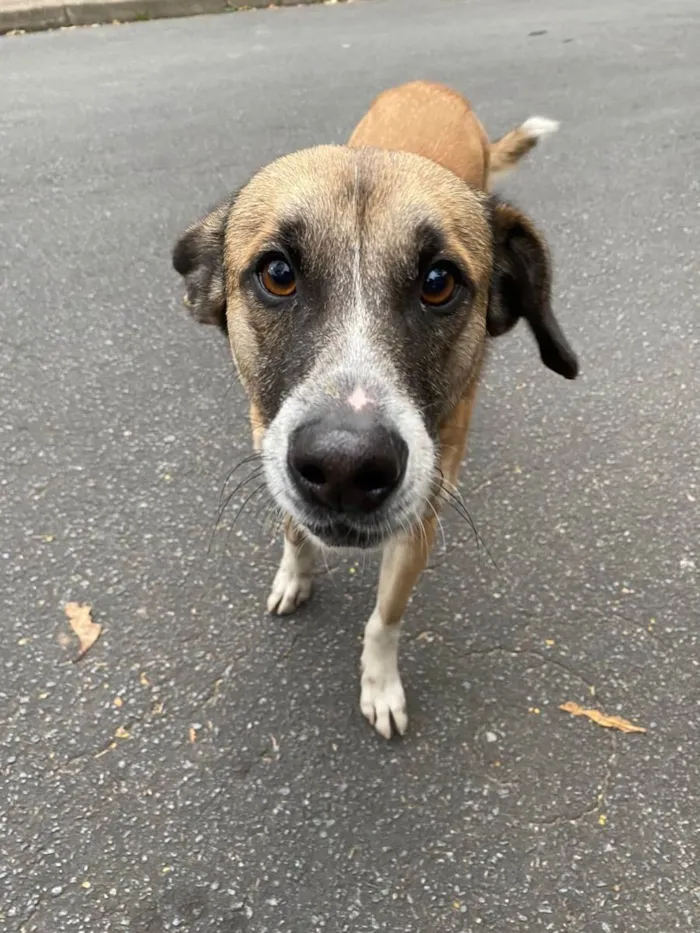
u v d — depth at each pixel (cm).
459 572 45
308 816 36
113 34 118
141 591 44
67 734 38
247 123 86
